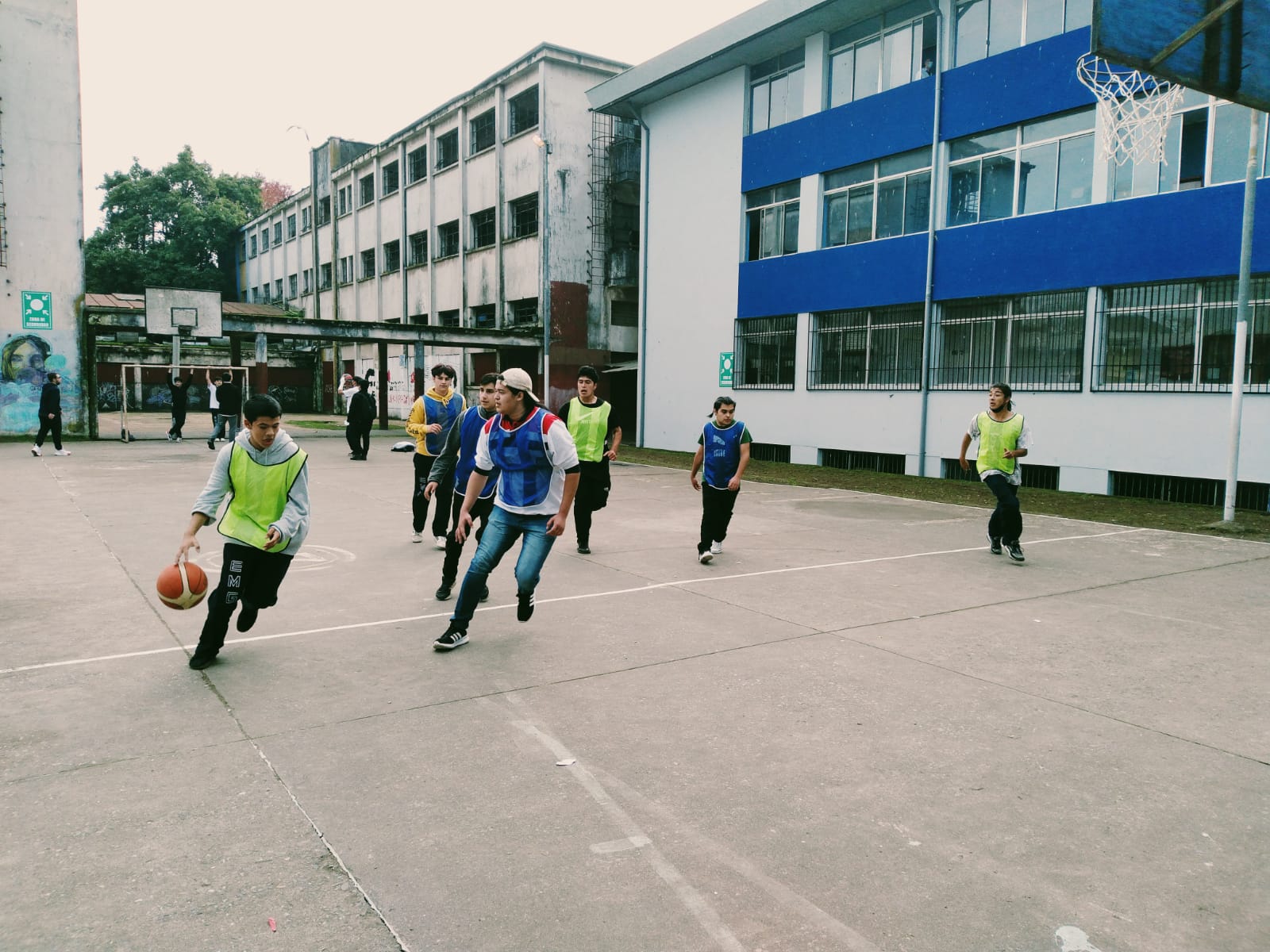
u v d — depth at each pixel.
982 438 8.30
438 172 34.00
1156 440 13.59
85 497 11.49
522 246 29.00
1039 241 15.07
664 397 23.88
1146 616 6.02
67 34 21.28
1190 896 2.61
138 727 3.79
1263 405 12.42
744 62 20.84
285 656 4.86
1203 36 6.12
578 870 2.72
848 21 18.48
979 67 16.00
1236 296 12.76
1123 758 3.63
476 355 31.72
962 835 2.97
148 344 42.72
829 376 19.36
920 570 7.60
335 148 42.47
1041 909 2.54
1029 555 8.40
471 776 3.38
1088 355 14.45
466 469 6.19
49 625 5.41
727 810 3.13
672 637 5.35
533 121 28.97
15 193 21.00
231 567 4.59
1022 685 4.54
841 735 3.84
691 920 2.47
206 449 19.83
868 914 2.51
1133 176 13.91
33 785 3.23
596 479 8.11
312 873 2.69
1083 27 14.48
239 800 3.15
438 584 6.76
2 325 21.14
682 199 23.02
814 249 19.45
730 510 7.77
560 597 6.41
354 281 41.19
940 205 16.78
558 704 4.18
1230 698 4.37
